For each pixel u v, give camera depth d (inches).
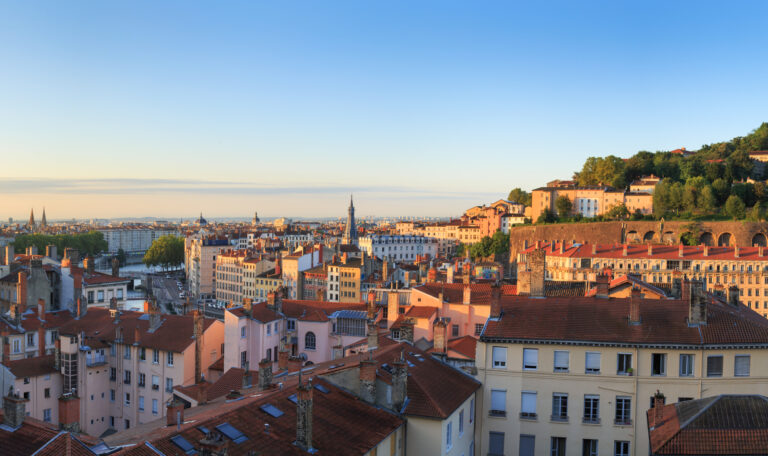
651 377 2677.2
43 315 5002.5
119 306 6131.9
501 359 2819.9
